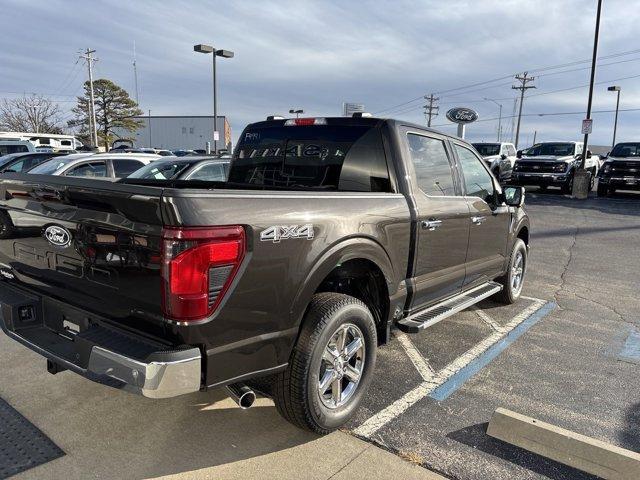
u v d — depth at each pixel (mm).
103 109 63438
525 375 4090
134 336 2516
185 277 2275
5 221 3209
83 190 2518
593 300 6324
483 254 4977
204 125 62000
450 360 4379
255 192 2580
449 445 3082
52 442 3059
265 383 3088
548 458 2951
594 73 18922
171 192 2238
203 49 25875
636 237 11125
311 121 4168
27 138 26750
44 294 3068
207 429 3238
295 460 2928
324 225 2896
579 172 18578
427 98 60375
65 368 2883
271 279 2604
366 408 3521
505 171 22531
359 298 3633
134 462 2885
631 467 2705
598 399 3697
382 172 3787
